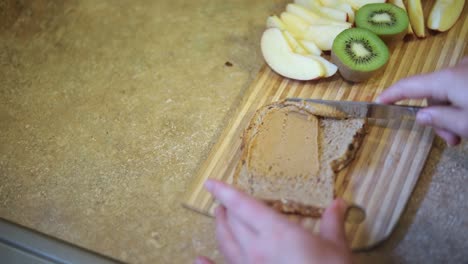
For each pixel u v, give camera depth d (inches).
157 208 17.5
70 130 19.8
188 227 17.0
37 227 17.5
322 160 17.1
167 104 20.1
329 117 18.2
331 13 20.8
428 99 17.4
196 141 19.0
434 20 20.7
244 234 14.5
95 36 22.6
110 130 19.6
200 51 21.6
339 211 15.2
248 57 21.3
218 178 17.6
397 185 16.9
